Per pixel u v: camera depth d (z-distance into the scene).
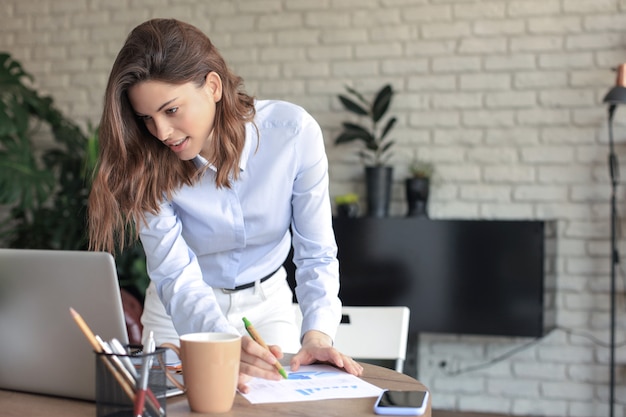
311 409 1.21
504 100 3.75
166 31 1.48
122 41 4.21
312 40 3.96
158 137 1.52
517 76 3.73
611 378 3.39
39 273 1.28
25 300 1.30
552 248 3.60
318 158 1.79
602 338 3.66
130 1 4.19
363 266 3.56
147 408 1.08
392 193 3.88
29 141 4.18
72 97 4.28
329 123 3.94
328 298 1.70
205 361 1.17
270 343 1.90
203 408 1.18
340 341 2.00
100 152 1.59
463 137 3.79
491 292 3.46
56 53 4.30
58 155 4.14
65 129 4.08
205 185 1.72
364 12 3.90
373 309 2.00
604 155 3.65
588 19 3.65
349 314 2.01
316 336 1.61
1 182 3.77
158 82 1.46
